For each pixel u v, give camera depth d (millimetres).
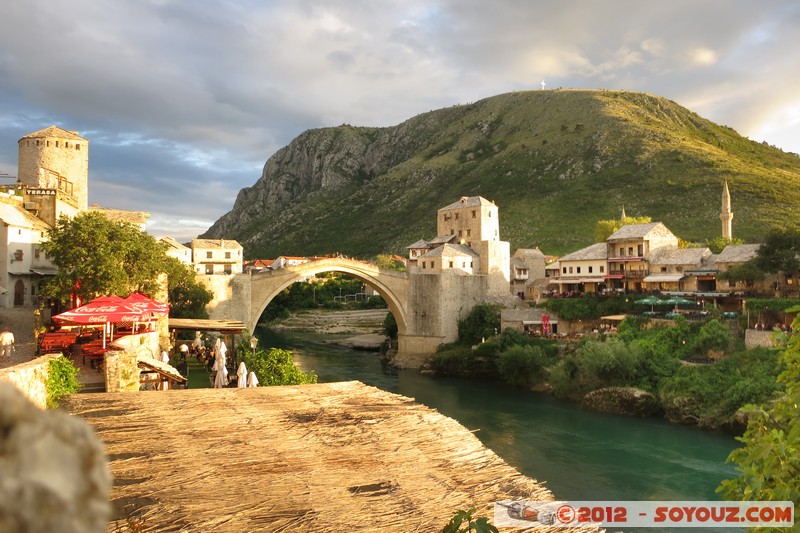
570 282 92062
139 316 28047
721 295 72188
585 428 50562
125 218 88188
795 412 9578
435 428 14055
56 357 19250
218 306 72438
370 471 11039
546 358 70875
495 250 100312
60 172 79812
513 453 43469
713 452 43156
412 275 93000
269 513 9031
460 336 92438
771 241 70250
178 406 16031
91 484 1801
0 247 57219
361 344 107312
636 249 86500
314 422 14469
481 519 7445
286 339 118125
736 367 54594
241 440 12883
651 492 35219
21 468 1646
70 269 41656
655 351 61594
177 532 8359
